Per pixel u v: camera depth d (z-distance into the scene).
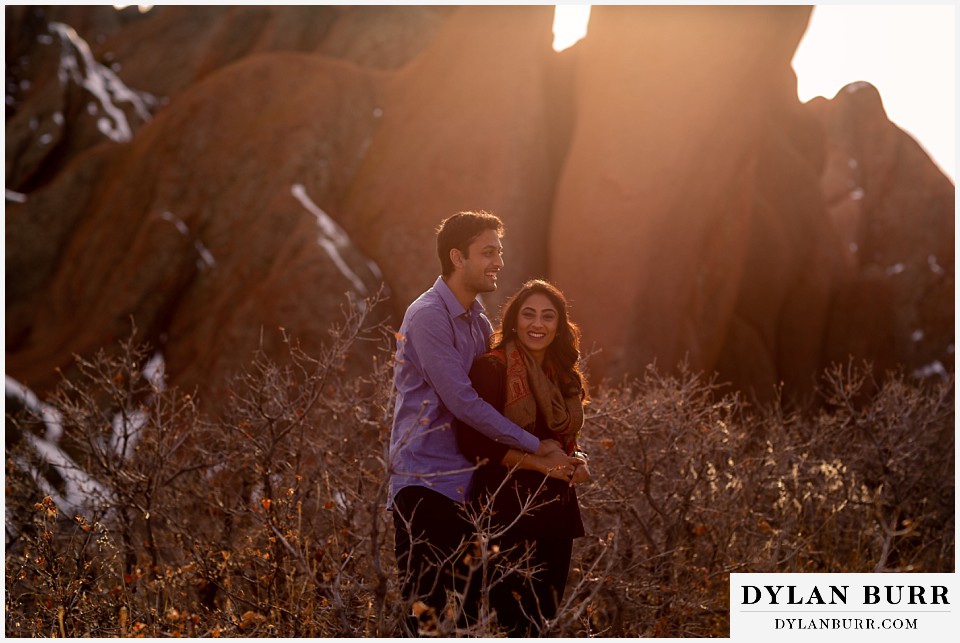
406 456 2.96
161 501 4.28
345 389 4.44
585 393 3.23
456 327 3.03
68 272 15.06
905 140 21.06
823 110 22.11
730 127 12.86
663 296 12.20
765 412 6.27
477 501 2.93
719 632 3.91
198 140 15.30
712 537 4.22
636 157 12.48
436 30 19.92
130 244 14.82
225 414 4.55
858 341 17.58
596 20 14.05
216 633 3.11
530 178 13.48
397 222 13.72
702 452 4.23
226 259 14.40
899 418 5.51
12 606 3.71
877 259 19.59
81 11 24.73
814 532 4.69
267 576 3.58
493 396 2.98
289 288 12.49
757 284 16.70
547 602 3.02
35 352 14.24
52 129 17.59
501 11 14.86
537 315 3.08
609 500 4.04
